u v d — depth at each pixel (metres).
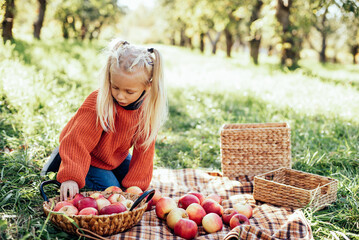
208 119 6.17
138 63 2.54
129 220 2.32
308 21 15.71
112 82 2.56
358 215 2.78
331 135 5.24
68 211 2.25
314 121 6.06
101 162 3.05
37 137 4.06
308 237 2.37
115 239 2.26
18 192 2.70
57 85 7.10
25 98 5.13
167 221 2.54
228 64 18.00
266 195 3.08
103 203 2.41
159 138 5.11
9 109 5.01
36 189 2.89
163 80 2.81
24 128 4.39
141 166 3.05
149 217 2.69
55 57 10.41
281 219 2.70
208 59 20.77
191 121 6.19
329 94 8.65
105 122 2.75
